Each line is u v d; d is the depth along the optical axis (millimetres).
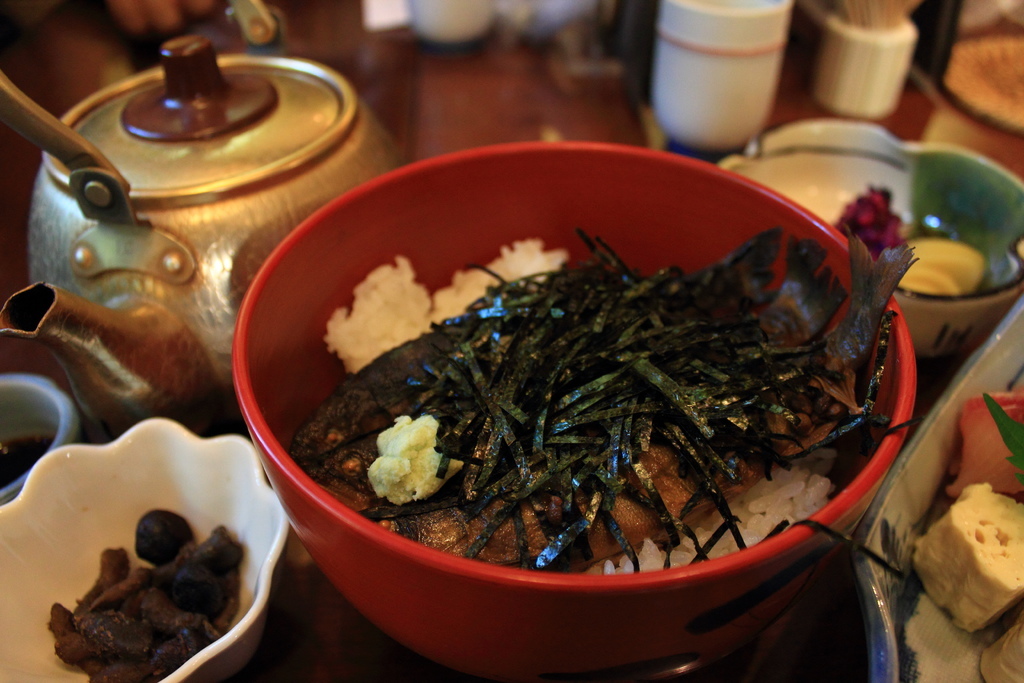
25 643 235
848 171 406
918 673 229
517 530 219
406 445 228
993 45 519
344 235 270
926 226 385
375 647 243
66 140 239
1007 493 253
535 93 496
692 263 304
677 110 419
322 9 577
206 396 280
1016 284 301
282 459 195
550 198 300
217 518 269
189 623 238
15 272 347
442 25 514
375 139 315
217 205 270
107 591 245
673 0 396
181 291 265
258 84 310
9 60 455
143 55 490
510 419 237
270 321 246
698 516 240
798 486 249
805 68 520
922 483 250
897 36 443
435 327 275
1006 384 269
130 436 261
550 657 196
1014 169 425
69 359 242
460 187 289
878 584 216
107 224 259
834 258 255
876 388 229
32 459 280
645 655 196
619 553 231
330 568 205
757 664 237
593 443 229
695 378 246
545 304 266
